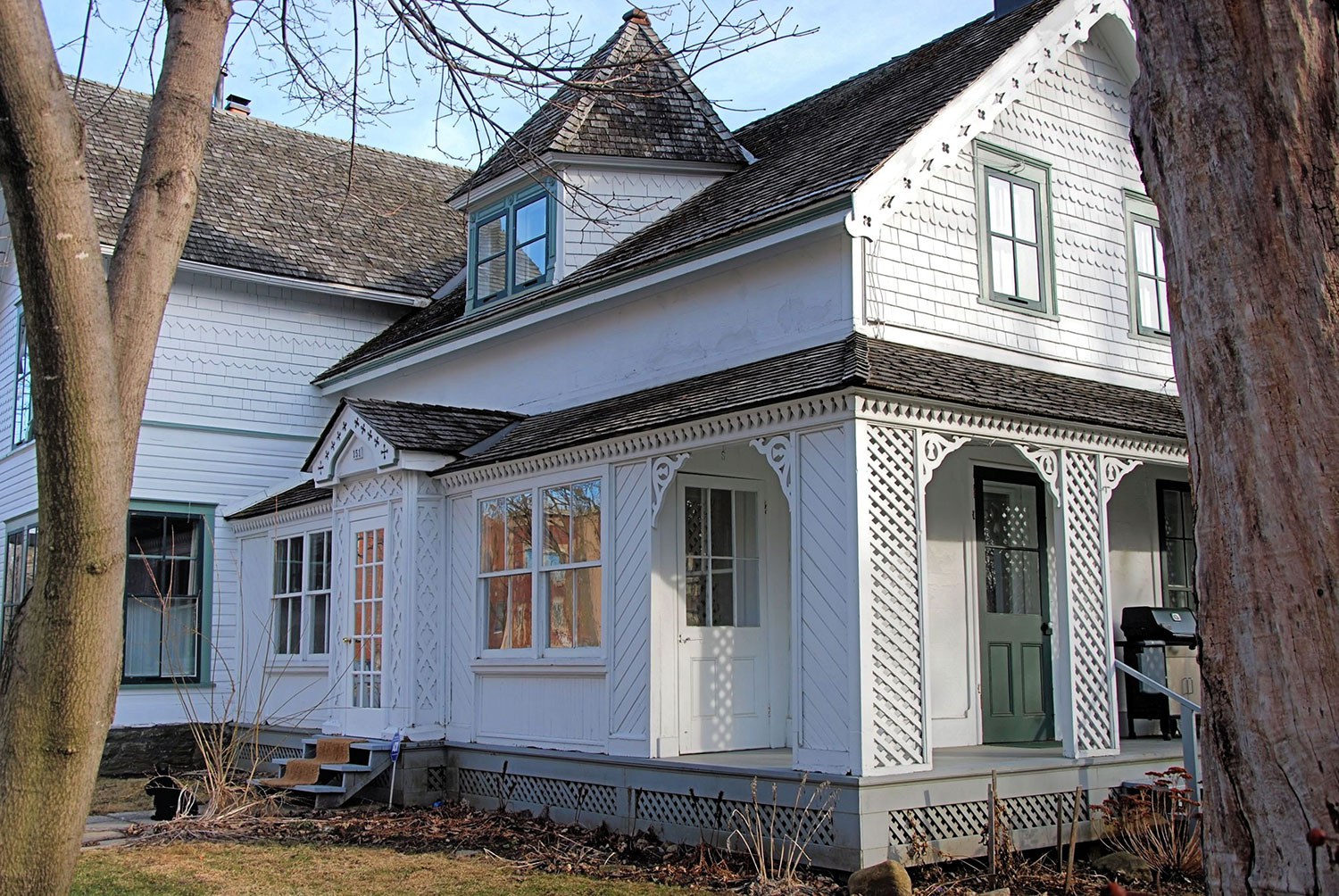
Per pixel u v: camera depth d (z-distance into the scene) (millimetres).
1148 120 4676
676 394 11031
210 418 17875
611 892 8195
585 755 10703
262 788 12961
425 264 20234
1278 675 4074
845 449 8797
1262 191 4309
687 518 10867
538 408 14078
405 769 12336
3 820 3963
